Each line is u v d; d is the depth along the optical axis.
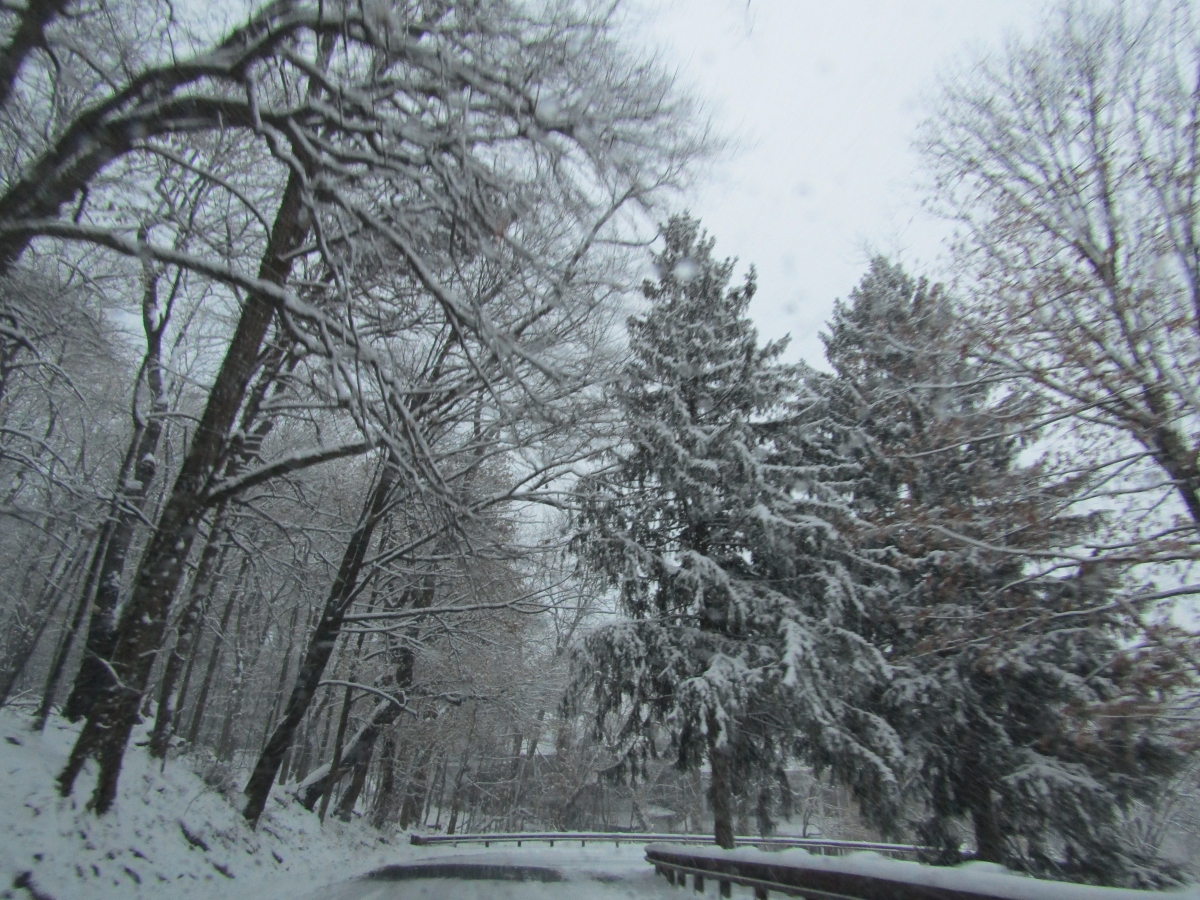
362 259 8.20
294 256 8.73
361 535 14.21
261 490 15.12
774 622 13.87
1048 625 10.11
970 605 10.50
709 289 16.72
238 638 21.45
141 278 10.43
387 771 25.86
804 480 14.68
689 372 15.45
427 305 9.87
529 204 6.86
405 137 6.39
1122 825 15.25
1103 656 10.84
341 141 7.38
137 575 9.30
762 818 15.41
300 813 18.02
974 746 13.07
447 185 6.32
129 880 7.99
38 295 9.23
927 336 10.64
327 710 28.62
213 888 9.30
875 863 6.72
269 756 13.66
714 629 15.08
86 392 11.84
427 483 8.41
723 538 15.44
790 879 8.00
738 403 16.17
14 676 13.62
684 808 44.84
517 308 9.59
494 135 6.97
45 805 7.88
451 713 24.59
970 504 9.86
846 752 13.00
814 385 17.39
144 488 11.89
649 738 14.68
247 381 9.66
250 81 5.93
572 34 6.66
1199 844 23.14
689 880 11.18
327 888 11.36
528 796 39.31
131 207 9.15
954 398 10.09
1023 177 9.48
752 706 13.92
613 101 6.88
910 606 13.55
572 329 10.03
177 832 10.17
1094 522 9.30
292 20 5.96
